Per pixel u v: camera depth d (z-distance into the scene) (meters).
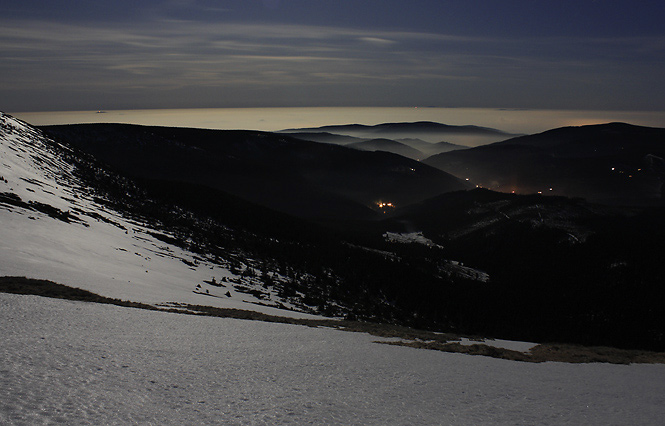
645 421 11.18
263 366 12.98
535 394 13.34
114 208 67.31
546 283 129.88
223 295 38.72
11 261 27.20
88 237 42.75
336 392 10.92
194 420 7.59
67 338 12.45
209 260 55.62
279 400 9.55
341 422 8.53
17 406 6.80
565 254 155.50
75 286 25.09
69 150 102.56
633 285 125.69
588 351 26.98
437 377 14.36
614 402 13.23
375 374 13.74
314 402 9.72
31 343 11.10
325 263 80.38
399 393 11.60
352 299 61.34
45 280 23.70
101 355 11.14
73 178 76.94
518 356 22.17
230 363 12.75
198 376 10.73
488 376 15.70
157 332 16.08
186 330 17.66
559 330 85.44
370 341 21.69
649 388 16.44
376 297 69.69
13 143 77.56
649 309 109.62
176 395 8.93
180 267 46.28
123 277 32.84
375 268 90.19
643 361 25.00
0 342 10.70
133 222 62.84
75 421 6.66
